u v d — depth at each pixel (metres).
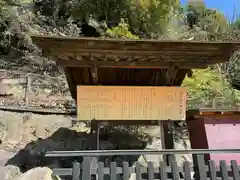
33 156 4.32
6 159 4.16
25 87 6.89
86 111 3.31
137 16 8.70
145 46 2.87
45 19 9.70
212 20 10.54
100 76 4.19
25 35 8.48
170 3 9.04
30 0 10.28
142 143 4.78
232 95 6.79
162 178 2.47
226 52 3.02
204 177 2.51
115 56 3.05
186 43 2.82
